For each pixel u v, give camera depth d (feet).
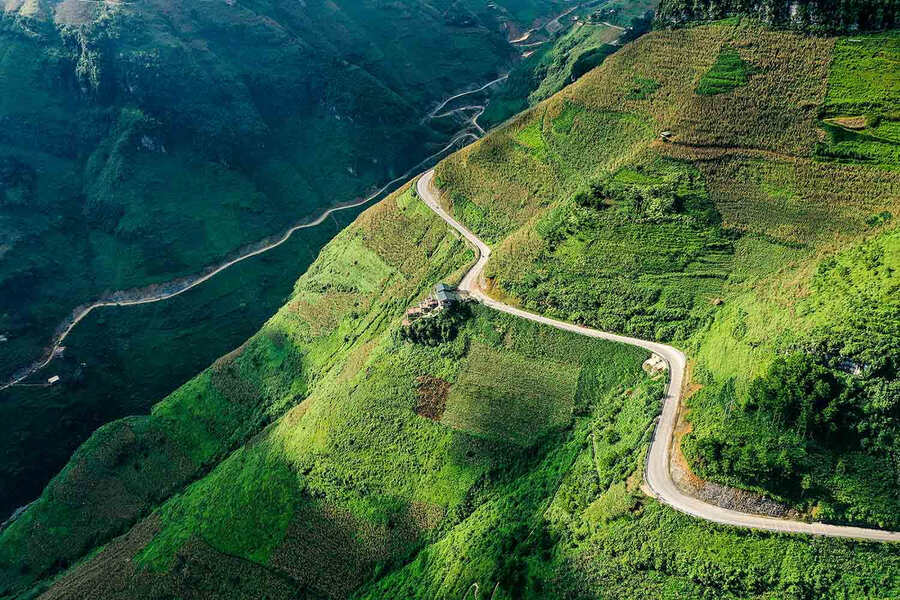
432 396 474.08
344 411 500.33
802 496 316.40
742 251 426.92
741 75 497.87
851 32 478.18
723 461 331.98
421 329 502.79
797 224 419.54
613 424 399.24
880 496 303.89
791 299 371.76
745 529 315.17
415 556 424.87
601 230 475.72
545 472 409.28
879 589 285.23
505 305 493.36
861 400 317.22
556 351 450.71
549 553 364.17
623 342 431.02
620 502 351.67
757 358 354.54
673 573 322.34
